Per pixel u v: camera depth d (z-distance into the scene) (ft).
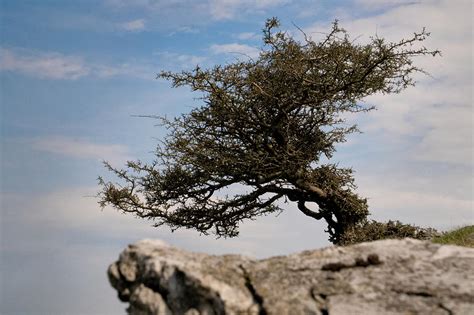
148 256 16.26
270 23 47.16
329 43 48.62
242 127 50.80
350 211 52.65
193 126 52.13
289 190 54.80
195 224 54.85
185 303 15.21
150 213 53.88
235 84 48.75
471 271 16.44
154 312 15.49
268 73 49.29
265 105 49.26
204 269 15.51
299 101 49.06
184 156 50.80
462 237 44.50
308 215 56.44
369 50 47.50
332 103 49.24
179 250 17.17
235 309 14.30
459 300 14.80
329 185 52.70
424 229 50.88
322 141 52.90
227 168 50.52
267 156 50.37
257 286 15.11
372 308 14.51
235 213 55.31
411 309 14.49
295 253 17.71
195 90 48.67
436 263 17.06
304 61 47.60
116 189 53.01
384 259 17.25
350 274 16.19
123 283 16.93
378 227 51.13
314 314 14.28
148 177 53.21
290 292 15.02
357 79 48.70
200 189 54.19
